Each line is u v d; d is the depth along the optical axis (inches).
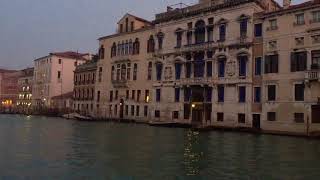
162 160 694.5
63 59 3560.5
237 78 1664.6
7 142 951.6
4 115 3353.8
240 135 1348.4
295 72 1461.6
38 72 3831.2
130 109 2242.9
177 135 1270.9
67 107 3097.9
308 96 1412.4
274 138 1237.7
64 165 627.5
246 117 1621.6
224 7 1745.8
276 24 1542.8
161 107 2022.6
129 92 2266.2
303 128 1414.9
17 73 4564.5
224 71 1727.4
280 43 1520.7
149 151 821.9
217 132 1493.6
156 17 2117.4
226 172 584.7
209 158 729.0
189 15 1914.4
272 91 1541.6
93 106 2603.3
